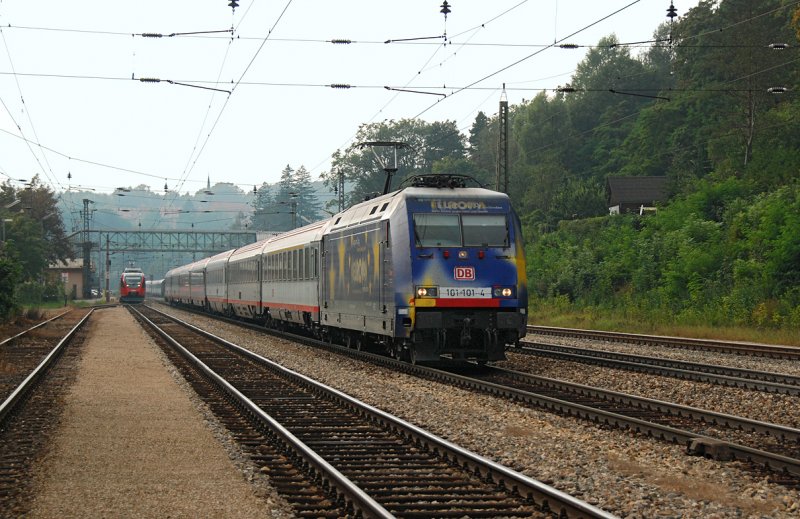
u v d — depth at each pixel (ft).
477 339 64.69
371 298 69.77
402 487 28.94
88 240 357.00
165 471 31.76
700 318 110.52
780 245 111.96
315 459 31.14
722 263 124.77
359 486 28.89
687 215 154.51
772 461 31.24
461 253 63.31
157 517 25.43
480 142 423.23
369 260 70.54
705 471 31.14
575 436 38.32
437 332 62.69
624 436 37.99
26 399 51.57
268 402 50.47
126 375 65.72
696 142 242.58
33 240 264.31
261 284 130.00
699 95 250.16
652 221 161.17
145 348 93.30
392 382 59.62
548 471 31.07
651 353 79.46
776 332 95.45
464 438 37.73
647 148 274.36
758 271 115.34
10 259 132.87
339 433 39.86
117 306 277.03
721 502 27.04
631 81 346.13
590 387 51.31
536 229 242.78
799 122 187.32
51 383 60.39
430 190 65.51
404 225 63.46
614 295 142.61
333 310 83.56
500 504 26.32
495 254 63.93
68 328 137.39
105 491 28.66
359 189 366.63
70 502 27.20
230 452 35.24
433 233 63.36
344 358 77.15
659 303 125.90
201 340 105.81
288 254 109.40
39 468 32.35
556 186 276.21
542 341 96.07
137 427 41.65
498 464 29.94
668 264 133.69
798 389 51.01
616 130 321.73
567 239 186.70
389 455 34.40
